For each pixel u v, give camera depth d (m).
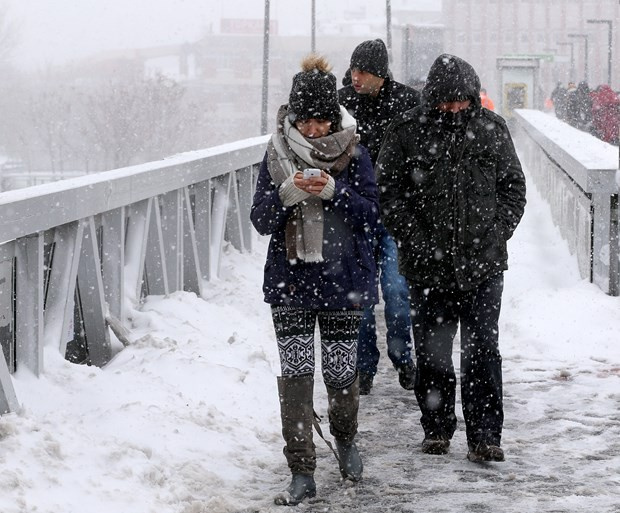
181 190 9.81
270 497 5.49
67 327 7.10
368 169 5.69
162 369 7.33
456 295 6.22
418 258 6.18
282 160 5.56
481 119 6.12
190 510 5.15
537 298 10.25
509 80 56.16
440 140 6.11
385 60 7.59
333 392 5.68
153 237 9.32
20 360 6.51
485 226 6.09
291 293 5.53
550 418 7.11
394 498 5.52
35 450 5.20
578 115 35.00
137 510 5.01
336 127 5.62
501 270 6.12
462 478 5.87
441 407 6.36
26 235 6.34
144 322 8.55
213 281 10.92
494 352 6.14
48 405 6.33
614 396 7.60
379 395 7.82
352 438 5.79
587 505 5.36
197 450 6.00
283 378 5.56
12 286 6.46
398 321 7.80
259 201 5.55
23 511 4.66
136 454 5.58
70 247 7.12
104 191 7.53
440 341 6.30
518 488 5.68
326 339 5.65
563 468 6.04
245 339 8.84
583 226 11.59
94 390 6.62
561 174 15.70
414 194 6.21
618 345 9.00
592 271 10.79
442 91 6.01
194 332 8.58
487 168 6.12
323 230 5.51
